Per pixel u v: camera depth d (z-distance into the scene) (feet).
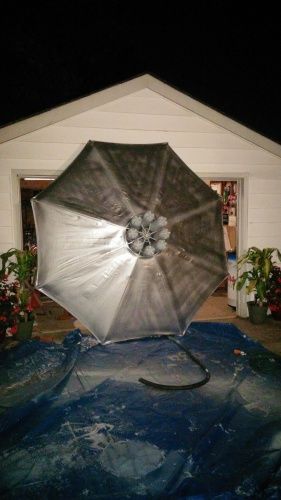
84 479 5.89
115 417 7.41
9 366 9.67
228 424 7.23
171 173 8.43
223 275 9.34
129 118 16.76
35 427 7.06
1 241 16.15
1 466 6.12
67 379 8.87
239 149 18.28
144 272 8.02
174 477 5.95
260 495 5.66
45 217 7.14
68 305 7.23
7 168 15.81
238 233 19.29
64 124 16.08
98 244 7.50
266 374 9.32
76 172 7.56
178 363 9.95
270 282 18.20
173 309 8.55
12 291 15.30
